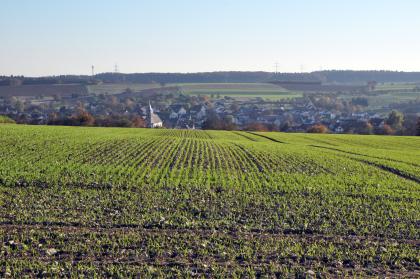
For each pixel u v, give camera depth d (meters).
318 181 30.36
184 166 35.62
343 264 15.32
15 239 16.11
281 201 23.72
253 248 16.33
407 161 45.81
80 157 36.88
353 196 26.06
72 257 14.80
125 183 26.67
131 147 48.09
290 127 158.62
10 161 32.03
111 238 16.70
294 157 44.91
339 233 18.67
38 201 21.53
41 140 48.19
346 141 78.12
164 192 24.81
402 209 23.22
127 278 13.28
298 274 14.21
